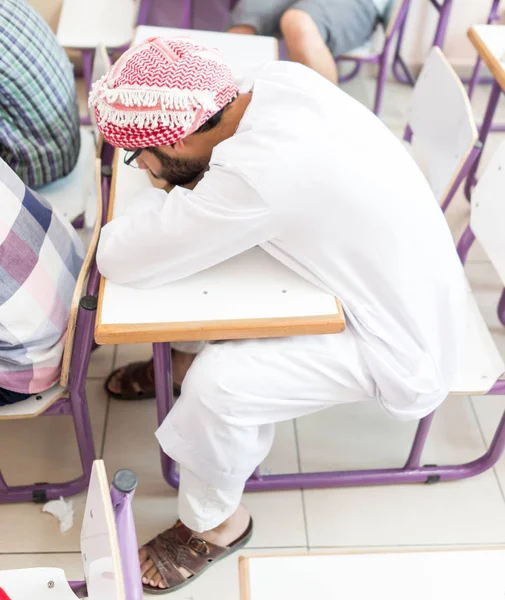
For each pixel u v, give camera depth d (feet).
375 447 6.20
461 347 5.15
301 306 4.13
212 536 5.32
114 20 8.20
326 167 3.88
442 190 5.60
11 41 5.18
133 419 6.30
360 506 5.80
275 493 5.84
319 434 6.27
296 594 3.03
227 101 3.98
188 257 4.10
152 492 5.80
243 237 4.01
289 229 3.99
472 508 5.82
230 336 4.04
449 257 4.43
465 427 6.40
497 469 6.09
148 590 5.18
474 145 5.16
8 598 3.47
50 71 5.54
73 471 5.90
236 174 3.81
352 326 4.51
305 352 4.37
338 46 8.66
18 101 5.38
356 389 4.56
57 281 4.55
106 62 5.49
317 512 5.74
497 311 7.25
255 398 4.35
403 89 10.51
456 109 5.41
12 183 4.33
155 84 3.76
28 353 4.39
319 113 4.04
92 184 6.25
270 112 4.01
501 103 10.31
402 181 4.17
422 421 5.45
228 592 5.23
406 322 4.36
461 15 10.13
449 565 3.14
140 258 4.12
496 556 3.18
